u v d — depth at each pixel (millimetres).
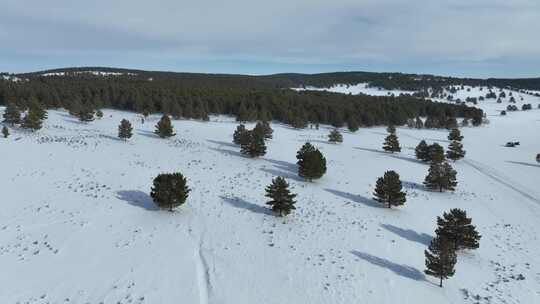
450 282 26984
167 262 25797
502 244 35406
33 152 50125
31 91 105250
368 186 48688
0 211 32062
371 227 34781
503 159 80500
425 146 67062
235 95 134500
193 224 32000
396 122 130000
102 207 34031
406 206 42375
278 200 34594
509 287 27391
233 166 52781
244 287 23484
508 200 50688
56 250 26688
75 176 41656
